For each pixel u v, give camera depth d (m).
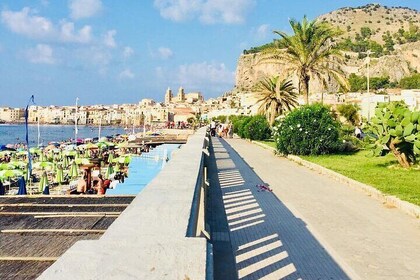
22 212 4.93
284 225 8.44
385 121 16.02
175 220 2.39
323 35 31.16
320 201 10.97
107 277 1.50
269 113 46.88
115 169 31.75
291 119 23.19
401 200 10.11
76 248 1.81
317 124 22.55
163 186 3.64
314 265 6.13
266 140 39.72
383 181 13.06
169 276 1.54
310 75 31.86
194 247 1.85
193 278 1.54
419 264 6.22
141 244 1.89
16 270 3.06
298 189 12.82
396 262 6.30
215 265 6.10
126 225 2.27
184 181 3.95
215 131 54.25
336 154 22.97
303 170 17.64
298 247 6.99
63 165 38.94
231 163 20.30
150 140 51.75
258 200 11.07
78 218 4.64
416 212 9.15
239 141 41.41
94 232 4.09
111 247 1.83
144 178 13.95
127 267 1.60
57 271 1.54
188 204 2.85
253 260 6.34
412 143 15.57
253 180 14.61
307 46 31.38
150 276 1.54
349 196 11.69
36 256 3.35
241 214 9.41
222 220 8.84
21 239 3.84
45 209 5.17
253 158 22.97
